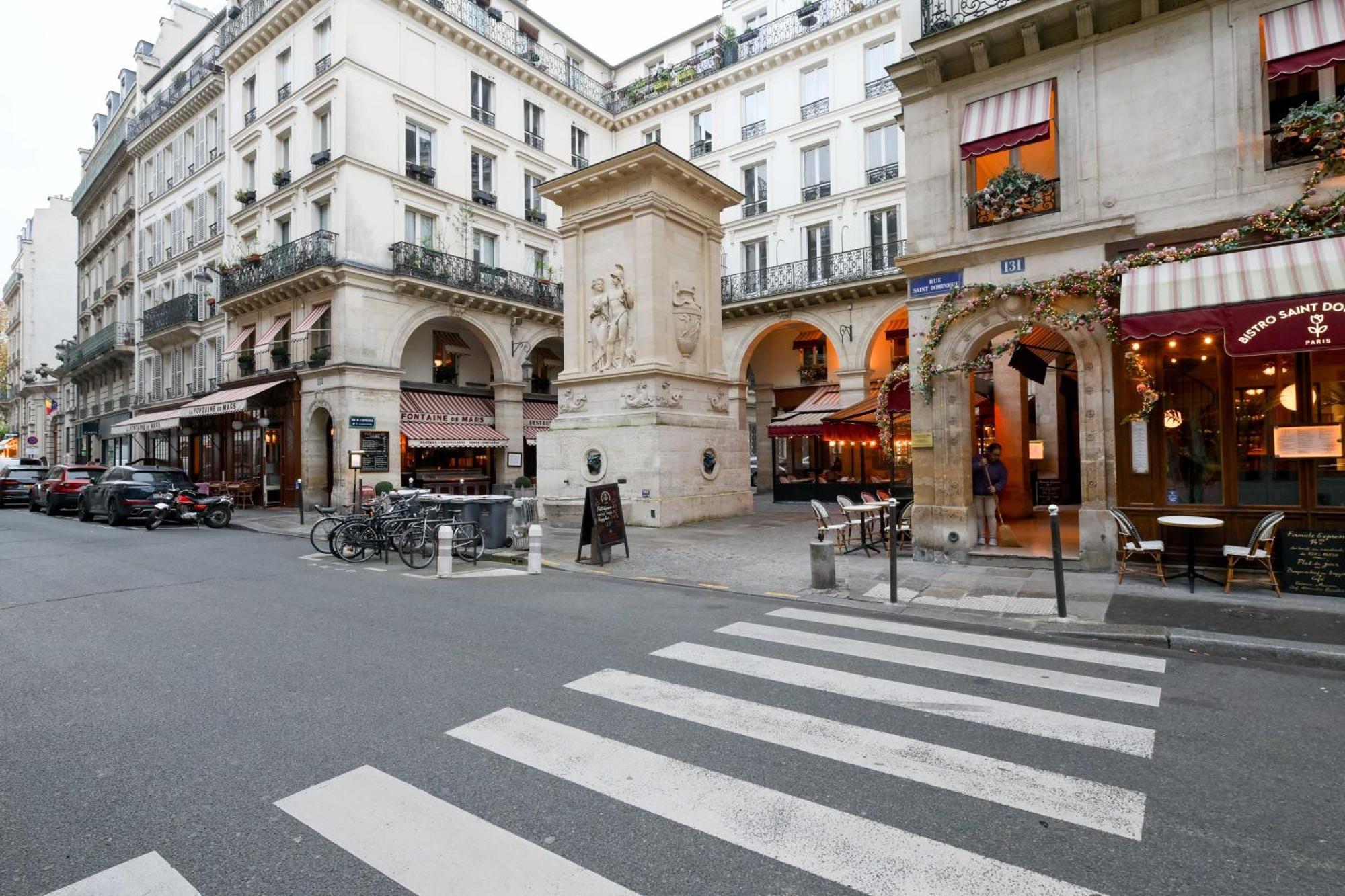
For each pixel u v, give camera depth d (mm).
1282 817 3043
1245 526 8070
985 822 2979
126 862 2684
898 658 5395
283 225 23031
